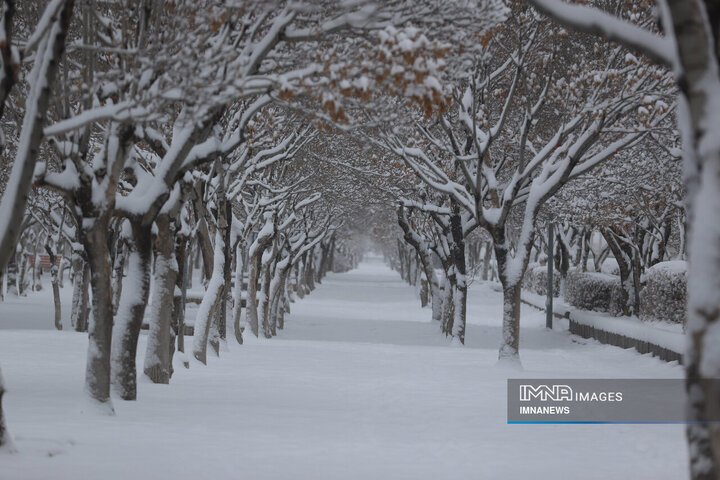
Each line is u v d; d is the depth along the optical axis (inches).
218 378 1249.4
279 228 2190.0
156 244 1128.2
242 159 1535.4
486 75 1529.3
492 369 1464.1
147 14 778.2
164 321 1134.4
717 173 355.9
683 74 371.6
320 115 749.3
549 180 1455.5
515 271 1475.1
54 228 2170.3
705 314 349.4
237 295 1929.1
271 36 781.9
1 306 2842.0
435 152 1806.1
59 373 1151.6
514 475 582.6
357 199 2576.3
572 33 1472.7
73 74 885.2
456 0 830.5
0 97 618.2
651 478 584.1
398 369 1451.8
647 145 1797.5
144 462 562.9
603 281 2615.7
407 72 673.0
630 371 1510.8
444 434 782.5
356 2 780.0
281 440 703.7
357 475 561.9
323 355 1694.1
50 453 573.6
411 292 4916.3
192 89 664.4
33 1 898.7
